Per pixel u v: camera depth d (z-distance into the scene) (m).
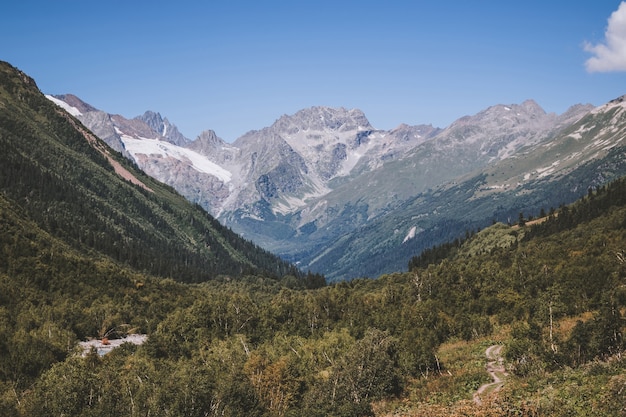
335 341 103.31
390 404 73.50
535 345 73.44
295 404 79.88
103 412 70.25
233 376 76.50
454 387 73.06
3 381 88.00
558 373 62.41
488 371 78.69
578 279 105.19
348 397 75.19
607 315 67.31
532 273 129.00
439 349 101.00
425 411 64.94
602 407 47.50
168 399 70.12
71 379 74.88
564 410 49.16
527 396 57.06
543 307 97.25
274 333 121.38
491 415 52.31
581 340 67.00
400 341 91.50
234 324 121.44
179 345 111.50
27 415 71.81
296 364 88.75
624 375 52.44
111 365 86.94
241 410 71.62
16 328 118.12
